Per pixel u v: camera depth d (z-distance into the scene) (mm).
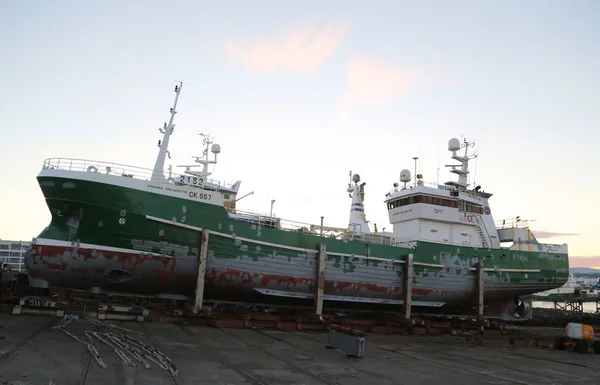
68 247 20406
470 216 33062
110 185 20484
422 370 14352
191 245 21906
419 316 30938
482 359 18016
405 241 29797
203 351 14516
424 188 31078
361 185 35844
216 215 22672
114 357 12391
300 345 17531
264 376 11641
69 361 11445
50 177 20188
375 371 13562
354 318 26531
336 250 25734
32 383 9164
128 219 20766
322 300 24359
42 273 20609
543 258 34250
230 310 24172
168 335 17062
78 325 17109
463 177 34781
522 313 34438
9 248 65125
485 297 31688
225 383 10562
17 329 15312
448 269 29625
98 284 21188
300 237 24859
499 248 32625
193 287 22562
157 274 21531
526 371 15727
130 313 20109
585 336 22516
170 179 22375
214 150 33250
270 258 23812
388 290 27328
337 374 12672
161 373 11070
